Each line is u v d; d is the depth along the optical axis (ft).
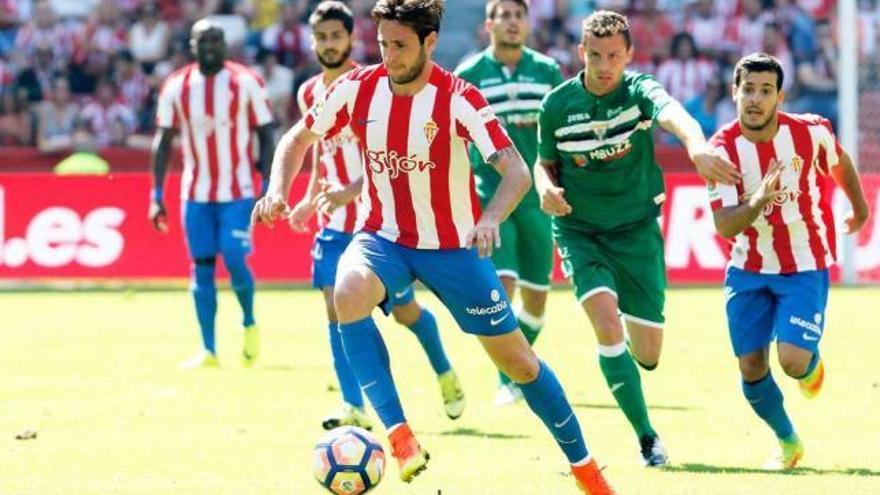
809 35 195.11
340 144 77.71
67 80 197.16
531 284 85.97
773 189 59.31
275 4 201.26
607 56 64.75
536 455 66.90
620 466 63.82
